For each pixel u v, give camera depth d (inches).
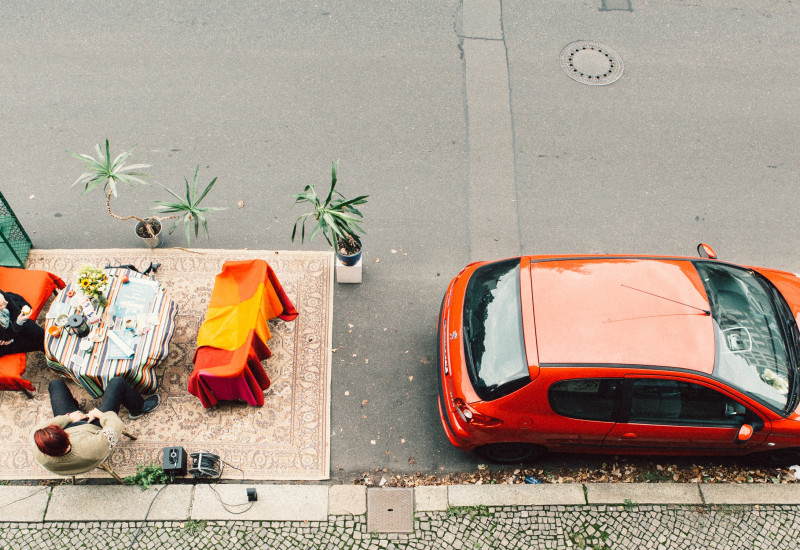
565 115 348.5
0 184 309.3
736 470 242.2
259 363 237.8
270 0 389.4
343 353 265.7
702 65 372.8
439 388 240.7
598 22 390.3
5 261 268.7
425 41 375.9
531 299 223.1
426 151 331.0
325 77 357.1
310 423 246.2
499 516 227.0
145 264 287.7
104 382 232.4
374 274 289.4
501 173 325.1
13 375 232.1
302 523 223.5
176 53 361.7
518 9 394.0
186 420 244.2
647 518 227.9
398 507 228.1
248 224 303.1
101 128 331.3
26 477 229.3
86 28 369.7
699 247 260.2
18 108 335.6
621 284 225.5
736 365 211.8
